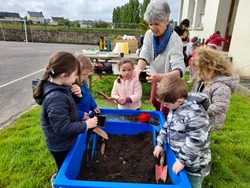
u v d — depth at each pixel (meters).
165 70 2.31
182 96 1.41
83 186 1.11
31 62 8.91
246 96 4.66
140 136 2.09
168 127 1.59
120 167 1.69
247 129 3.13
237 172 2.23
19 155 2.34
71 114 1.50
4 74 6.48
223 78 1.87
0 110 3.70
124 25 23.48
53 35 23.67
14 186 1.91
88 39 23.52
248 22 5.79
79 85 1.93
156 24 2.03
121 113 2.30
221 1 8.47
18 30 23.52
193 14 12.45
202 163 1.43
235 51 6.39
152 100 2.79
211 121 1.96
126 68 2.59
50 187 1.92
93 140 1.92
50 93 1.37
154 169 1.65
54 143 1.54
